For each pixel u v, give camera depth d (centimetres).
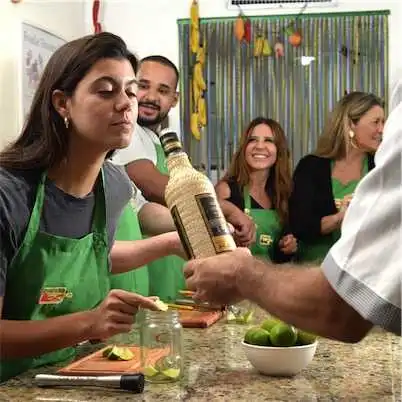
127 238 189
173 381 117
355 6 323
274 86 327
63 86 129
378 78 322
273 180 291
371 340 146
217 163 331
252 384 115
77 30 318
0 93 235
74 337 125
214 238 107
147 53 336
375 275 80
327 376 119
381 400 105
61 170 135
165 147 118
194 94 328
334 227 279
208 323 164
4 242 125
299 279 91
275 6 326
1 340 124
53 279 135
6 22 240
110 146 132
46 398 110
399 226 79
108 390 113
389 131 84
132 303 124
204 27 330
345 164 286
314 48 325
